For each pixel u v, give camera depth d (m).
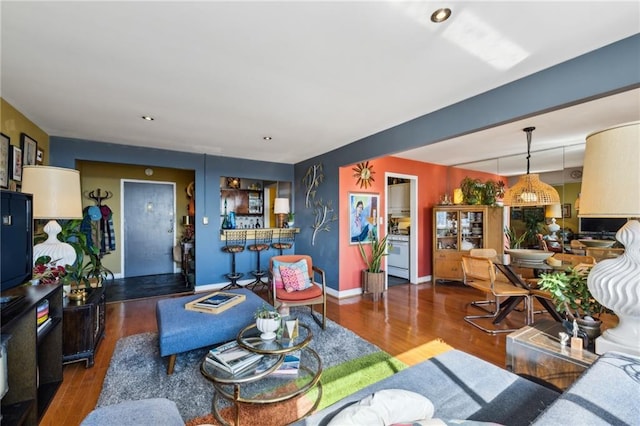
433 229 5.31
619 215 1.23
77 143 3.75
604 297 1.37
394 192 6.10
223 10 1.43
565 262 3.32
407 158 5.13
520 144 4.05
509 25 1.54
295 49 1.77
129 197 5.73
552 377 1.57
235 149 4.41
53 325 2.03
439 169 5.69
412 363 2.42
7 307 1.55
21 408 1.60
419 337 2.95
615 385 0.98
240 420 1.75
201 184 4.72
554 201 3.52
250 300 2.81
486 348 2.71
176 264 6.12
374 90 2.34
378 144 3.50
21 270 1.78
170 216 6.09
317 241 4.87
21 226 1.78
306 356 2.06
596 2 1.37
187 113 2.85
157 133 3.53
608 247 3.70
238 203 6.12
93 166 5.41
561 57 1.84
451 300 4.27
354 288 4.58
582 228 4.05
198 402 1.92
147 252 5.89
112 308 3.86
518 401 1.27
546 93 1.98
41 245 2.43
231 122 3.12
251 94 2.42
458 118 2.56
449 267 5.14
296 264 3.56
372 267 4.46
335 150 4.41
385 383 1.38
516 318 3.53
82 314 2.31
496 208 5.09
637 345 1.29
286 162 5.46
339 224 4.41
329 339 2.87
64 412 1.82
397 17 1.48
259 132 3.50
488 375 1.46
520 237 4.94
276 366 1.74
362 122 3.12
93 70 2.02
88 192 5.35
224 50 1.78
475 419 1.17
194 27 1.56
